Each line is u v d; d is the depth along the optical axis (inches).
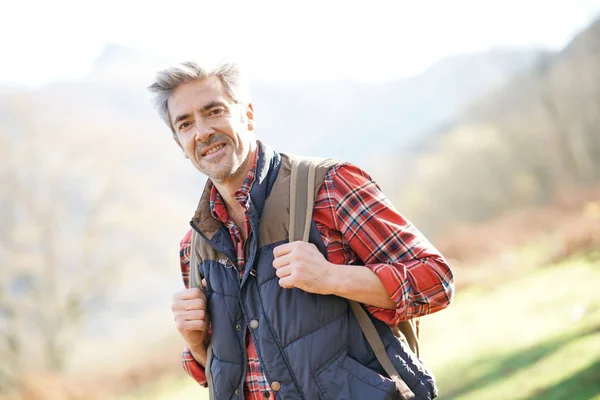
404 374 63.9
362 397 61.3
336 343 63.1
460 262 568.4
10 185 700.0
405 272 63.5
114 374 552.1
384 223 65.7
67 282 706.8
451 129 1258.6
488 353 241.1
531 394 173.0
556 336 230.8
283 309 63.6
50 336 681.0
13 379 613.6
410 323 69.5
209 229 68.9
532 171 1014.4
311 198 66.6
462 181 1085.1
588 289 304.5
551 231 556.4
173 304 69.5
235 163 67.6
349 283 62.2
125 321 735.1
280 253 63.1
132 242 770.8
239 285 67.4
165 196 842.2
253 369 66.1
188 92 68.1
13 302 668.7
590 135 943.7
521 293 349.4
